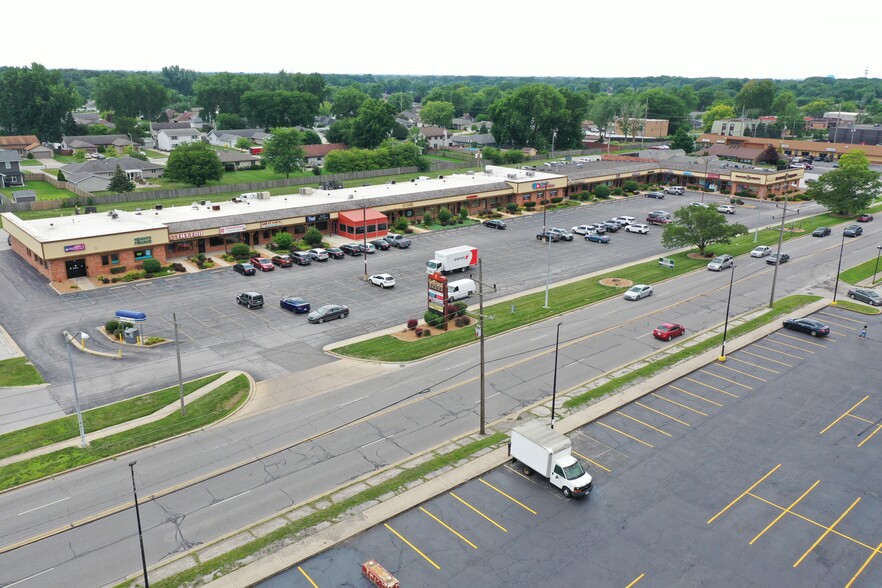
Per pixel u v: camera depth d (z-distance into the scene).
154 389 48.47
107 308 65.25
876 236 98.62
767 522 33.66
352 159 153.88
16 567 30.14
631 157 170.75
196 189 133.25
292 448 40.53
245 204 95.81
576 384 49.44
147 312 64.25
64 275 73.31
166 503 35.00
